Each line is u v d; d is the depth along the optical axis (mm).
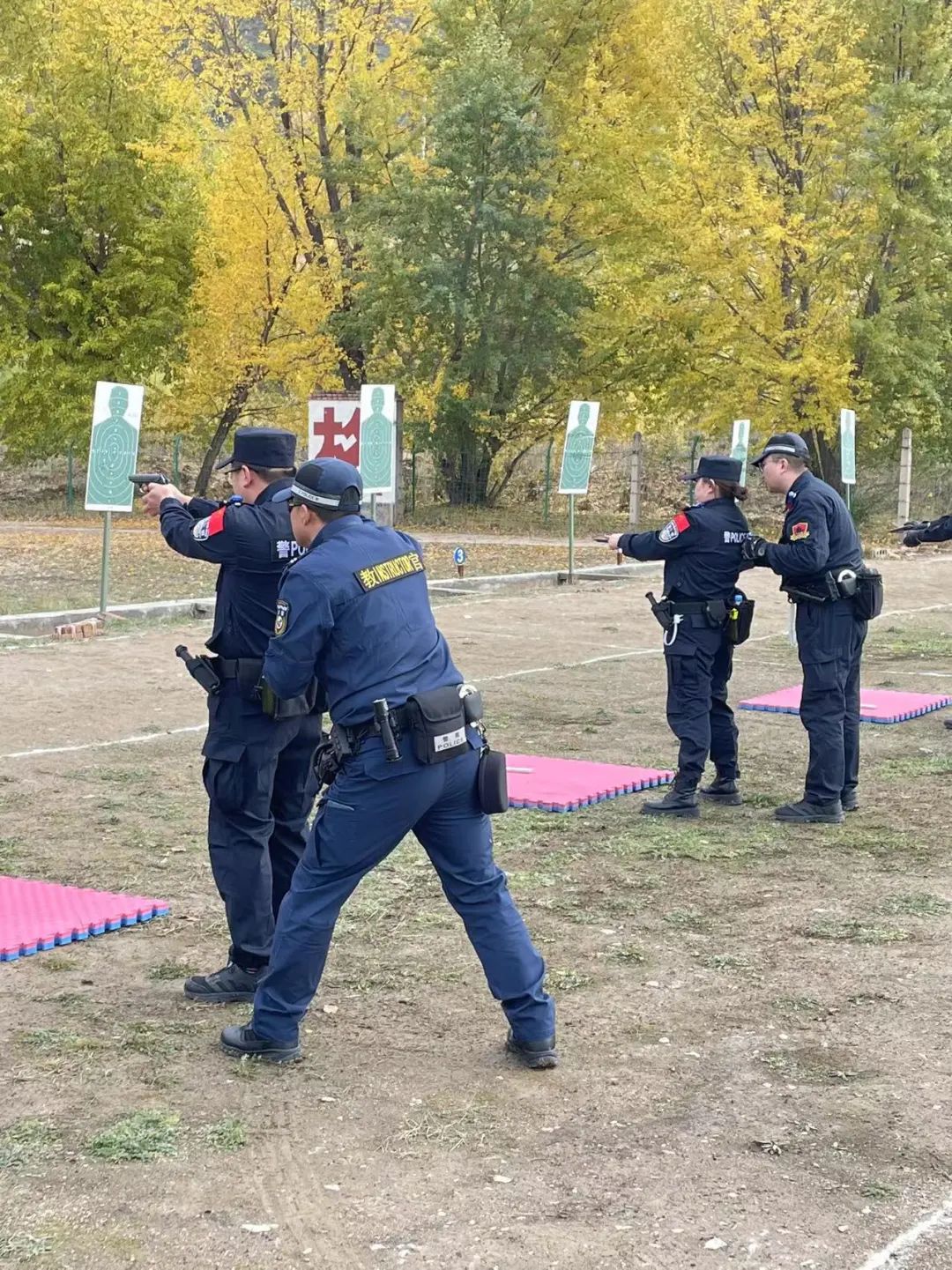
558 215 31406
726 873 6645
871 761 9219
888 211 27438
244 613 4820
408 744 4184
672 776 8602
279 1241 3324
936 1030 4691
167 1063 4414
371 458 17516
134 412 15633
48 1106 4074
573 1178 3648
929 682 12562
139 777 8562
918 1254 3277
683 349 30969
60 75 30172
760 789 8414
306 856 4371
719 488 7633
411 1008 4902
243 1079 4293
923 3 27672
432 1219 3432
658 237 30375
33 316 31172
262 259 30281
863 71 26969
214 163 33125
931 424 29969
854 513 31203
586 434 21406
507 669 12984
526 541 28625
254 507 4773
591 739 9875
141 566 22266
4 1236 3322
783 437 7547
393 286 30578
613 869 6699
